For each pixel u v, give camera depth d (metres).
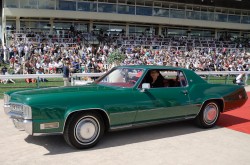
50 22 33.25
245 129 6.87
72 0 32.53
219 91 6.93
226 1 40.12
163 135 6.21
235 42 40.88
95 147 5.36
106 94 5.38
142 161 4.78
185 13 39.47
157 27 39.62
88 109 5.11
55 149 5.22
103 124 5.42
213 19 41.56
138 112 5.67
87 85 6.16
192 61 25.78
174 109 6.18
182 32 41.28
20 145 5.42
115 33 36.81
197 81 6.74
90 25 35.12
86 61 21.19
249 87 15.62
